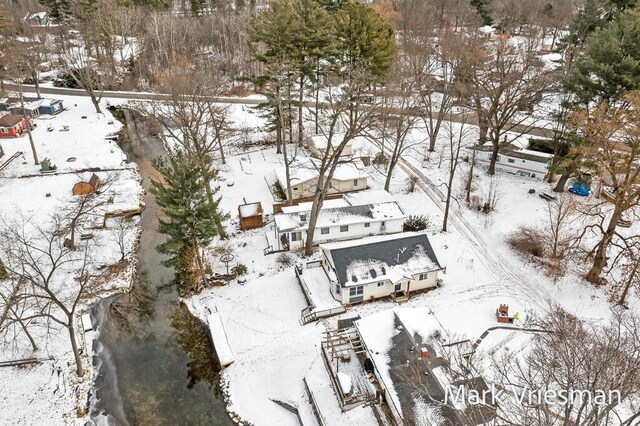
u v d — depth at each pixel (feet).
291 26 153.79
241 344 105.50
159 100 216.33
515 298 111.55
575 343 68.69
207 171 133.28
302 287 118.21
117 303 121.19
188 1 386.11
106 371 101.55
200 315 115.75
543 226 132.87
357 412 86.58
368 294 112.37
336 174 159.53
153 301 122.01
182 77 181.57
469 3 327.67
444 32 224.94
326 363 96.32
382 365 87.45
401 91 153.38
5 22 239.30
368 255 113.19
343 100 122.21
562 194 147.64
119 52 312.91
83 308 118.62
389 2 304.91
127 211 156.87
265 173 177.06
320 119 203.72
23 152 196.44
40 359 102.68
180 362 103.81
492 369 88.79
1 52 237.04
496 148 159.22
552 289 114.01
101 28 278.46
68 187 168.86
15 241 116.26
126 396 95.86
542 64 199.00
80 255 133.69
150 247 142.72
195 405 93.66
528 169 159.94
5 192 164.76
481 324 103.35
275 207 147.43
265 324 109.91
